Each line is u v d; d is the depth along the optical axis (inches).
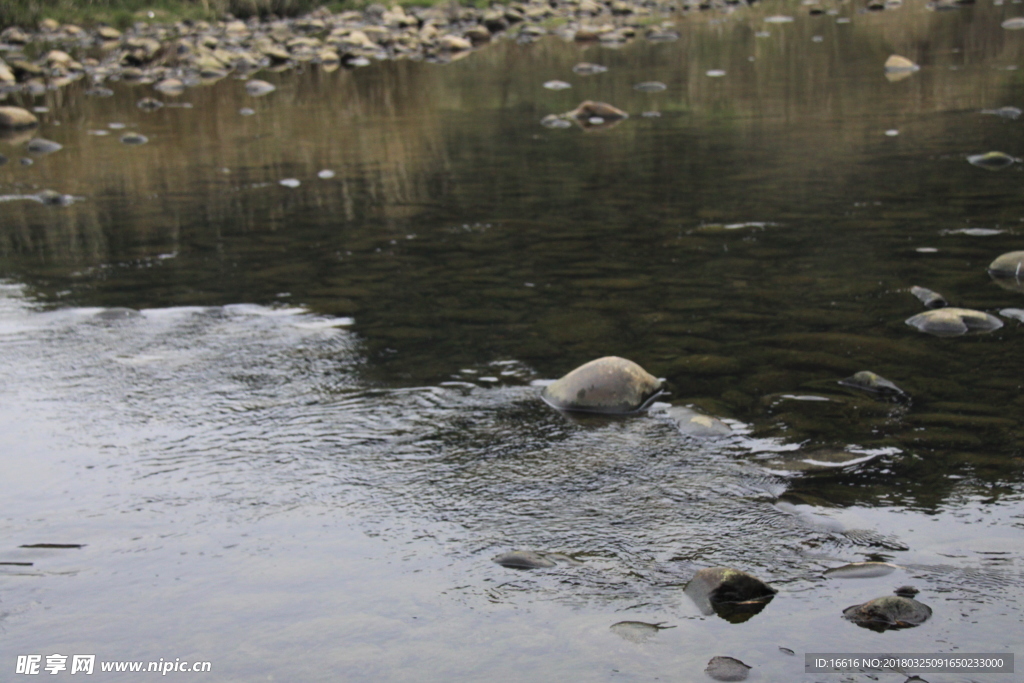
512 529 91.4
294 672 71.4
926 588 79.8
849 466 101.8
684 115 351.6
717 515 92.9
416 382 129.0
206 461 107.5
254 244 205.5
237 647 74.7
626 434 111.9
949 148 266.5
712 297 158.4
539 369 132.2
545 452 107.8
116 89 494.0
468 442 111.0
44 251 206.4
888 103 348.5
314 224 221.5
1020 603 77.3
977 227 191.0
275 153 314.5
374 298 165.9
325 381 130.2
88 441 113.1
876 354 132.0
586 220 213.3
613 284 167.8
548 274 175.5
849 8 759.7
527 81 464.8
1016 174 234.1
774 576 82.4
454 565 85.6
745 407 117.5
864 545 86.7
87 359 140.3
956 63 440.5
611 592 80.7
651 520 92.4
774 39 582.9
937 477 98.5
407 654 73.2
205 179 277.7
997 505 92.7
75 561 87.7
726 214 211.6
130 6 783.7
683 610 77.9
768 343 137.6
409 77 503.2
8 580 84.7
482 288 169.2
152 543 90.6
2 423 118.6
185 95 467.8
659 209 219.6
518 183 255.8
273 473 104.3
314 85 488.4
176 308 163.8
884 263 171.9
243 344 145.3
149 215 236.7
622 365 121.6
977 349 132.2
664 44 597.0
